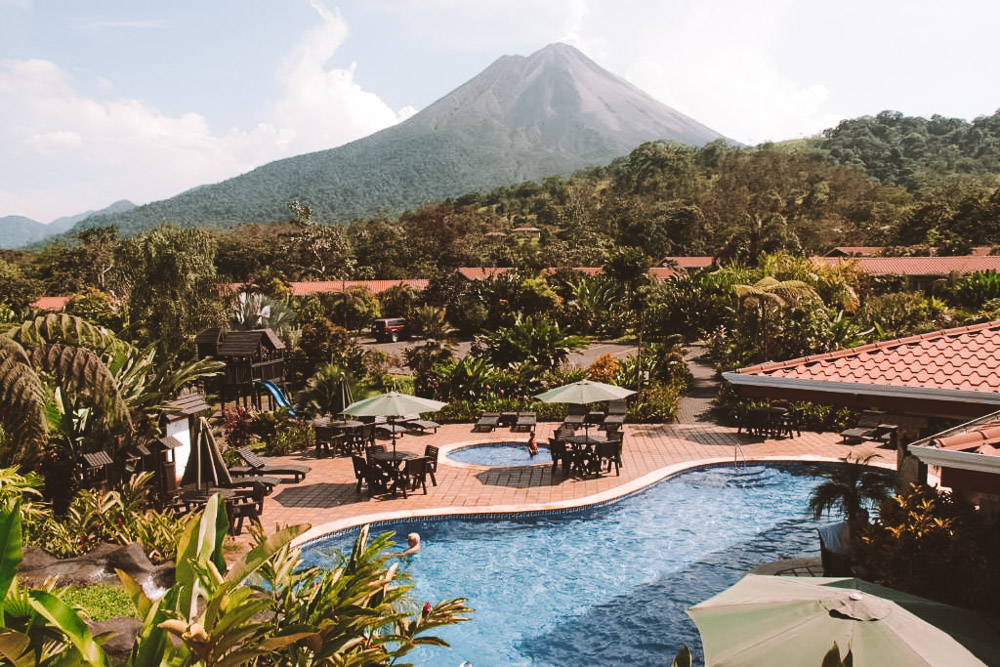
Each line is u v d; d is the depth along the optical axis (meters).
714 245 124.38
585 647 9.64
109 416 13.30
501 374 27.16
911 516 8.35
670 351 31.58
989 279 44.53
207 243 35.94
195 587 5.31
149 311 34.09
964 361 9.84
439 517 14.54
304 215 121.56
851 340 27.48
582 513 15.10
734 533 13.91
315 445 21.33
